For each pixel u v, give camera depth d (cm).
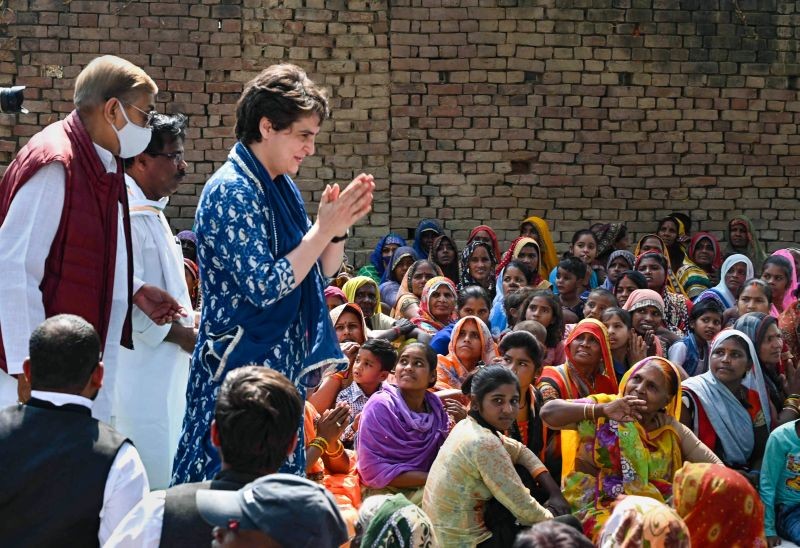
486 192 1038
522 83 1031
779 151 1059
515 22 1027
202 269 319
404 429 510
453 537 450
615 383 577
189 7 1001
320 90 327
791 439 542
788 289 837
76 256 337
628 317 625
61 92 992
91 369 274
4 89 420
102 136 349
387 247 992
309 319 328
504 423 458
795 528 533
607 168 1045
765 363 634
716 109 1049
